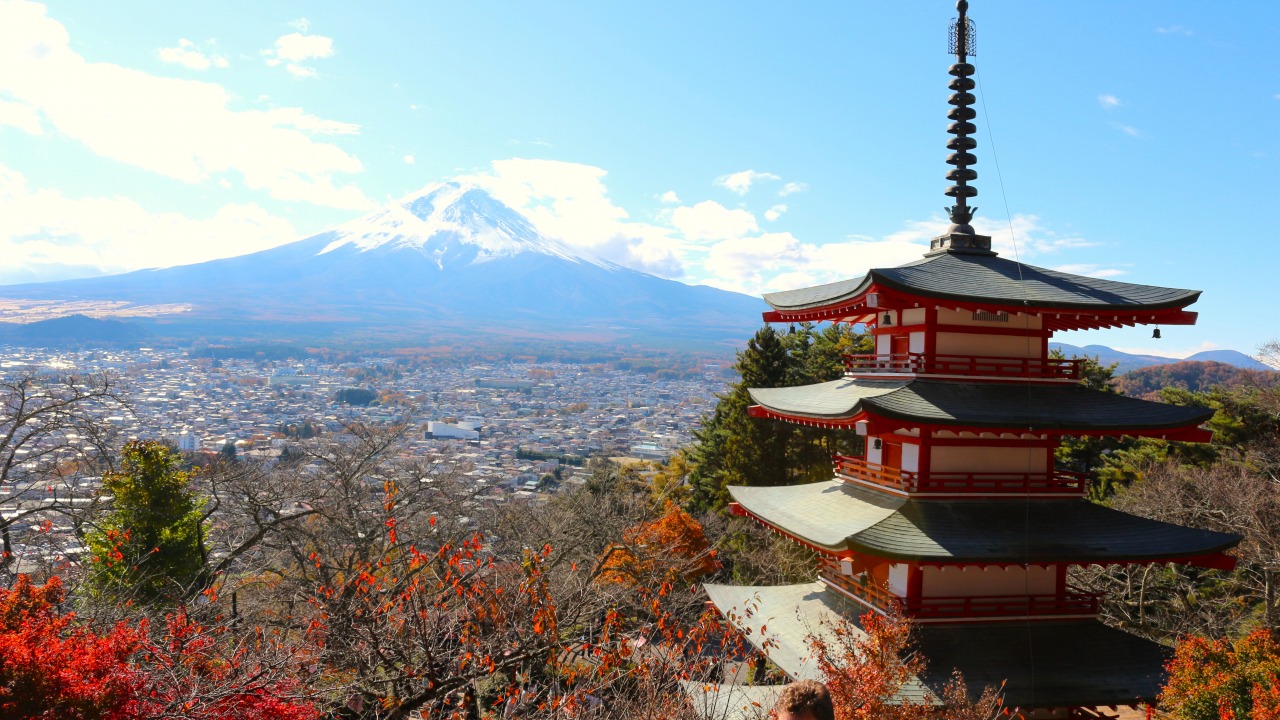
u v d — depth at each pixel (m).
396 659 12.90
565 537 29.14
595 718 12.65
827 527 17.86
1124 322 17.73
